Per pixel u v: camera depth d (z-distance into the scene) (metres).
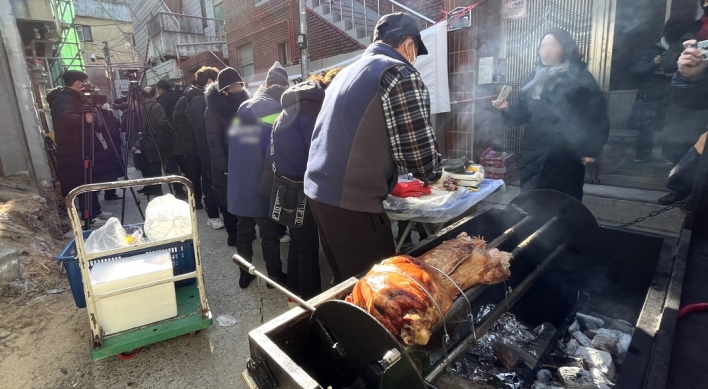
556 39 2.58
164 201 2.82
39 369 2.21
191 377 2.14
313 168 1.92
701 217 1.86
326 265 3.50
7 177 4.72
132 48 25.73
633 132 4.28
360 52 6.40
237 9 11.08
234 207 2.88
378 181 1.81
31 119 4.82
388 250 1.96
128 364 2.24
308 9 8.41
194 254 2.59
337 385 1.32
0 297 2.85
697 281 1.49
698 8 3.68
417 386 1.04
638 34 4.01
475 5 4.18
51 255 3.45
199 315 2.45
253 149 2.75
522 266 2.24
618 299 2.13
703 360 1.09
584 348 1.79
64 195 4.45
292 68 8.73
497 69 4.32
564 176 2.79
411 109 1.66
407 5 5.96
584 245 2.17
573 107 2.59
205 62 11.73
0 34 4.55
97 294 2.13
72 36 13.89
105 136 5.80
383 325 1.10
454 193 2.41
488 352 1.82
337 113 1.80
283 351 1.23
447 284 1.38
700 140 2.38
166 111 5.90
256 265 3.50
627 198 3.41
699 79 2.95
